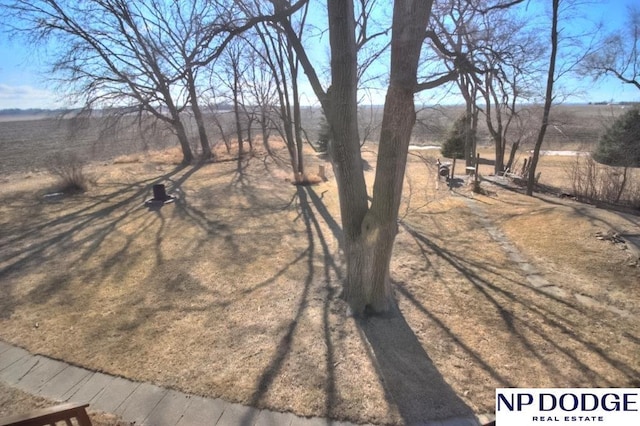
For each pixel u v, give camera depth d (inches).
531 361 153.3
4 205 418.6
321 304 198.8
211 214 379.2
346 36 153.3
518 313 190.4
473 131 620.1
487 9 201.6
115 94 613.6
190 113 794.2
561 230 313.7
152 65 506.3
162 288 220.1
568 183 553.6
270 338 168.9
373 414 125.6
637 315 188.2
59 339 170.9
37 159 803.4
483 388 138.2
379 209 164.2
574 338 169.2
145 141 692.7
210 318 186.7
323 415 125.6
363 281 186.1
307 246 288.7
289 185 521.3
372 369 148.1
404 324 179.9
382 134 152.7
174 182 546.6
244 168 658.8
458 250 278.7
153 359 155.6
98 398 134.9
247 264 254.2
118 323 183.3
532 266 248.8
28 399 134.9
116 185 527.8
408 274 236.1
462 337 169.8
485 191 478.3
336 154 169.8
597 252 266.5
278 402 131.3
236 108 771.4
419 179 561.0
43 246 292.0
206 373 146.5
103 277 236.1
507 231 322.3
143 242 299.1
